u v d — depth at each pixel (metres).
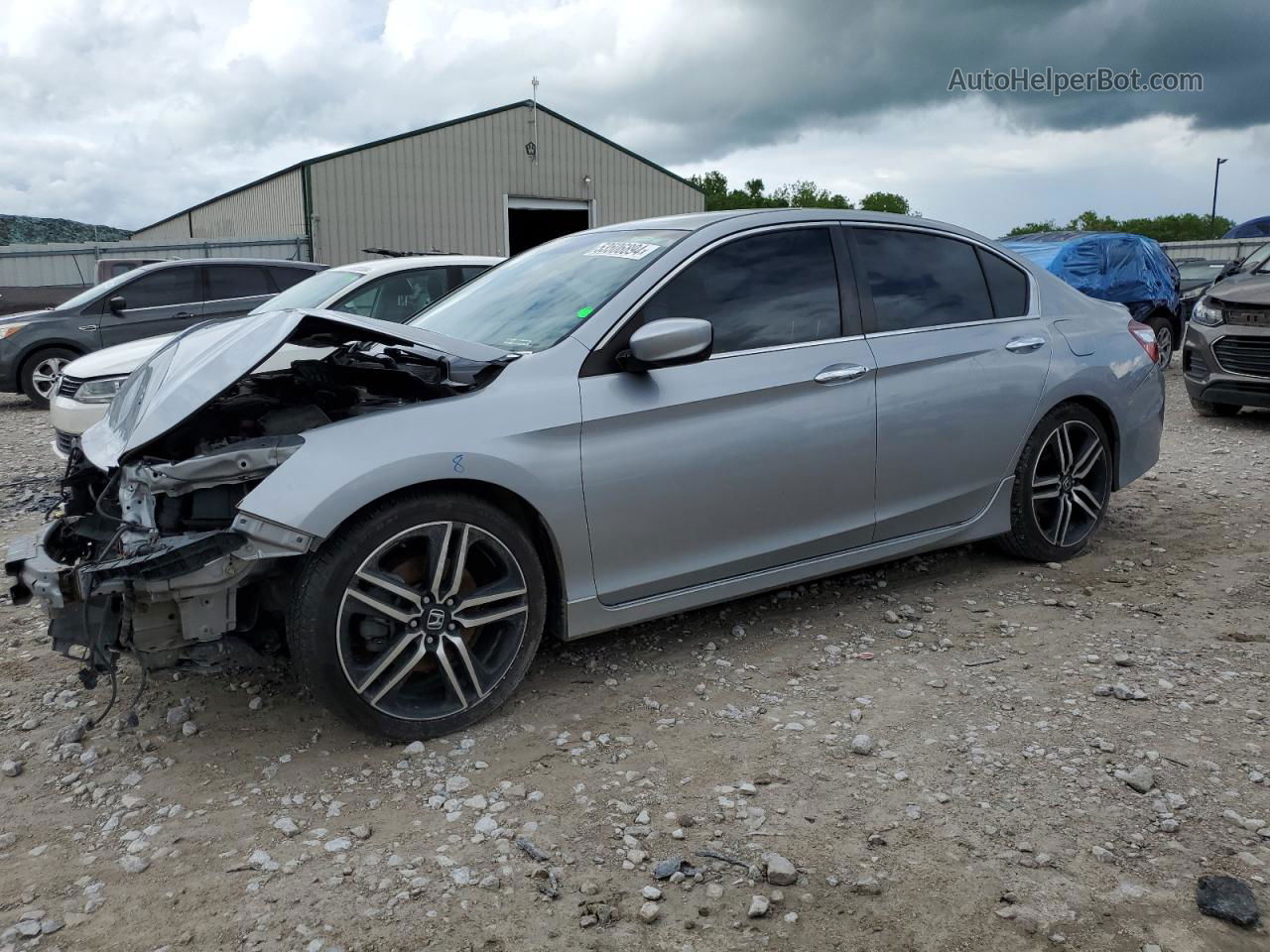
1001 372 4.29
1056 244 12.32
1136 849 2.48
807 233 3.93
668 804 2.73
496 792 2.82
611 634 3.99
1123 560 4.82
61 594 2.76
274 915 2.29
